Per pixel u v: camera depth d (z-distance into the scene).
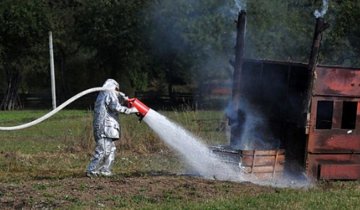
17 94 76.50
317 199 14.92
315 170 17.58
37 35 72.06
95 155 17.72
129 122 30.03
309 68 17.03
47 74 87.00
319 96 17.33
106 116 17.67
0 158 24.78
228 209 13.58
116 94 17.77
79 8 79.06
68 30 80.12
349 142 17.78
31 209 13.59
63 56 80.88
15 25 70.31
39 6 71.88
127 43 73.00
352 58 60.34
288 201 14.62
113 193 15.08
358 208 14.06
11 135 36.47
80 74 83.31
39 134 37.09
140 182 16.44
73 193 14.97
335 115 17.58
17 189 15.42
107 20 72.81
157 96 75.69
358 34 59.94
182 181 16.78
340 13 57.69
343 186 17.02
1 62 72.50
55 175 19.69
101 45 74.44
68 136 32.81
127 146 27.06
